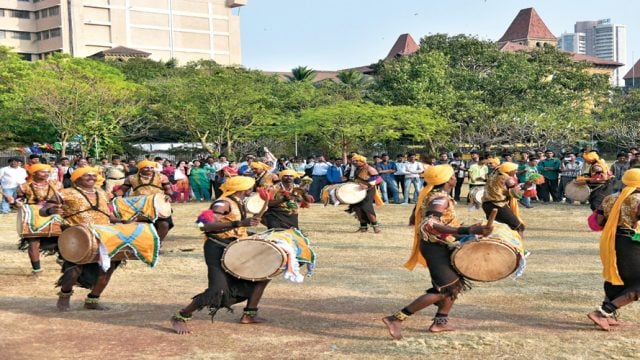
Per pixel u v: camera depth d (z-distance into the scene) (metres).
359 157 15.00
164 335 7.07
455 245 6.75
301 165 25.47
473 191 18.86
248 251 6.98
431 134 41.12
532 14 102.69
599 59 101.81
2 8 100.12
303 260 7.42
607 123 51.50
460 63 54.34
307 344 6.73
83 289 9.40
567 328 7.21
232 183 7.17
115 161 19.30
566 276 10.03
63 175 20.64
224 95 38.78
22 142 44.84
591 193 14.84
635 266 6.90
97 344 6.76
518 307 8.15
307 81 59.53
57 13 100.38
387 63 55.28
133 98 41.06
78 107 39.03
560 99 51.34
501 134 47.91
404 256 11.98
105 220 8.23
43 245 10.24
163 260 11.68
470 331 7.11
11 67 44.25
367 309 8.15
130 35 106.19
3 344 6.75
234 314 7.98
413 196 24.97
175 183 24.00
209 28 114.88
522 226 11.56
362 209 15.01
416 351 6.43
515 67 52.06
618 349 6.43
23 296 8.98
